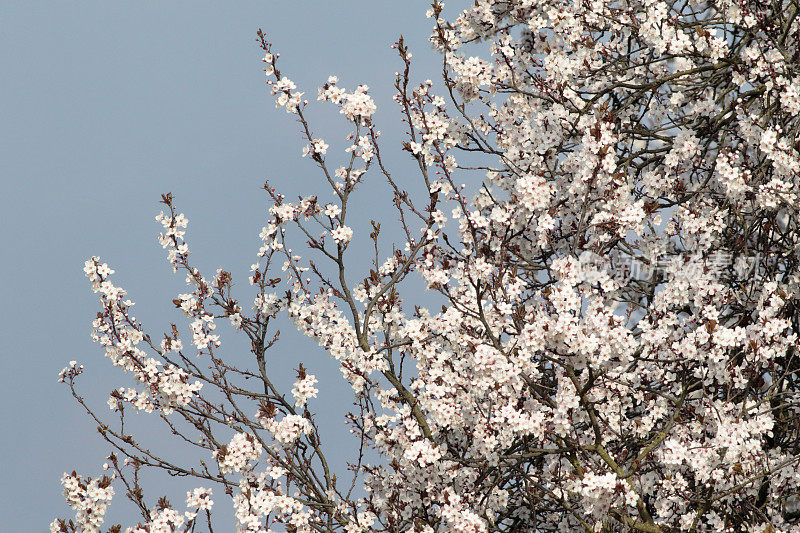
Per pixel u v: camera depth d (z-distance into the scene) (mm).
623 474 9234
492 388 9266
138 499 9938
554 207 10430
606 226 9914
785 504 10844
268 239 11461
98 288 10648
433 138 10812
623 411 10906
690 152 11758
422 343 10844
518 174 11758
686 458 9422
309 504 10180
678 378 10594
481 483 10133
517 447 10773
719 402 10000
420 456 9594
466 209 10078
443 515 8859
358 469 11102
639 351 10812
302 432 9875
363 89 11039
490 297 9859
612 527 9617
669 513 9844
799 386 11695
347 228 10961
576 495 10375
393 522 10305
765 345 9805
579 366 8992
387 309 11836
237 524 9109
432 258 10125
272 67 10789
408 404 11031
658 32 11812
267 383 11523
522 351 9055
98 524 9258
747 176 11062
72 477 9352
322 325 11578
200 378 11148
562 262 9469
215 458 9531
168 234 11484
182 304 11594
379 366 11047
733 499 10023
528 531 11406
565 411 9070
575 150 11688
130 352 10570
